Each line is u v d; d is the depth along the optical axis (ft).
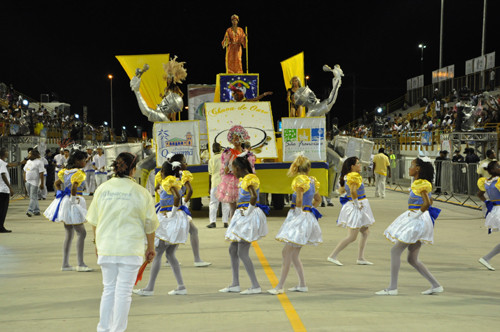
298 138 47.80
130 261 15.64
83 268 26.78
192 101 60.13
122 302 15.57
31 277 25.38
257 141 48.62
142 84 51.85
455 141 74.02
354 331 16.99
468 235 37.88
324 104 50.44
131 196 15.98
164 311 19.43
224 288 22.65
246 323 17.88
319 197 22.90
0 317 18.79
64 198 26.78
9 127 93.66
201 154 52.44
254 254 30.94
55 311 19.53
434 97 117.08
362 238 28.27
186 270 26.81
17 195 73.26
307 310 19.44
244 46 55.06
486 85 112.98
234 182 38.40
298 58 54.34
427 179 21.91
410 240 21.42
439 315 18.85
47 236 38.19
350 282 24.16
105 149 53.67
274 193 48.80
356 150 52.21
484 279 24.90
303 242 21.70
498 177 28.25
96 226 16.16
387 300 20.94
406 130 109.19
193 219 47.73
